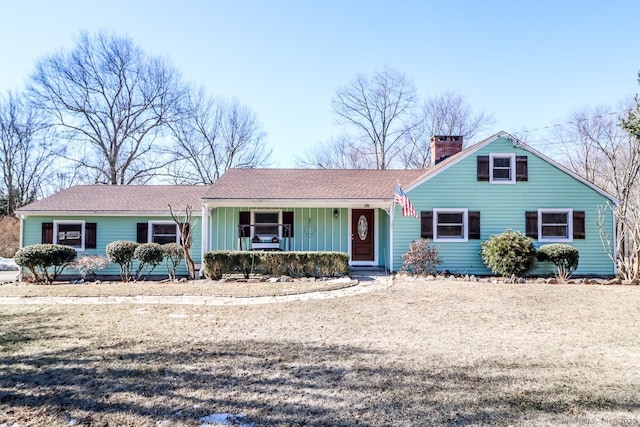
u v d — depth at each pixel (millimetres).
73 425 3377
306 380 4410
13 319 7477
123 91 30562
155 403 3811
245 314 7965
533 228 14359
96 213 15008
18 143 29453
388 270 14898
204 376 4520
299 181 16703
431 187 14523
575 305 8766
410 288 10992
